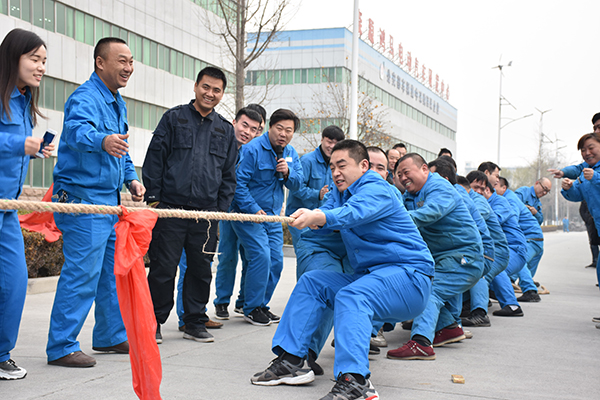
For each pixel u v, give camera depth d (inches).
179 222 171.8
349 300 123.9
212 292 294.8
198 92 174.7
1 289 126.5
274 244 219.9
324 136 221.0
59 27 642.8
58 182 143.8
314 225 124.9
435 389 130.6
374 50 1476.4
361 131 902.4
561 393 129.6
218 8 930.1
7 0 577.0
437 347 181.8
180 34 846.5
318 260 165.3
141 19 768.9
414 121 1790.1
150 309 94.3
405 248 133.8
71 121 136.4
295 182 212.8
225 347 169.3
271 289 220.5
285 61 1353.3
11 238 128.0
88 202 143.3
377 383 135.0
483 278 228.7
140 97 778.2
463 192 211.5
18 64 127.8
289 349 129.9
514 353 172.7
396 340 194.9
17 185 128.3
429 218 172.6
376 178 134.6
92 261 142.2
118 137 129.0
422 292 131.5
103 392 119.0
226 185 184.5
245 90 989.8
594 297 313.1
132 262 92.0
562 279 409.1
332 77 1330.0
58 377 130.0
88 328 191.2
